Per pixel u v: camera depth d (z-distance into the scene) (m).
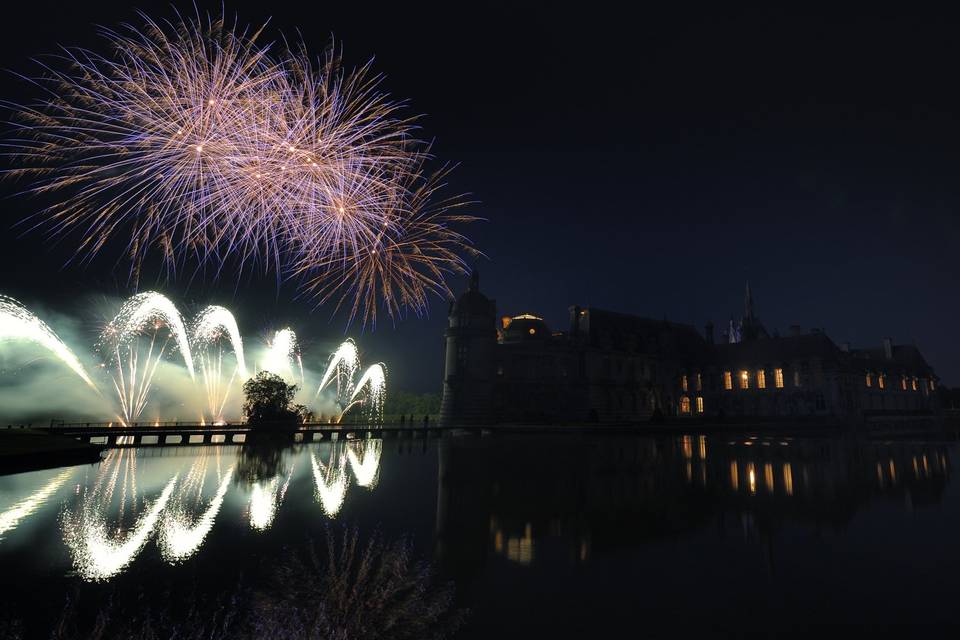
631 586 9.88
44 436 33.88
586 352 82.25
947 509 16.81
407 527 14.60
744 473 25.69
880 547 12.48
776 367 85.94
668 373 93.81
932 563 11.20
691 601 9.10
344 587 9.81
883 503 17.81
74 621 8.30
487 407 72.00
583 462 30.70
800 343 85.19
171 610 8.73
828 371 80.25
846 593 9.47
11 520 15.41
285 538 13.42
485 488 21.17
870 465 29.12
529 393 76.50
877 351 106.50
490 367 73.50
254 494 19.92
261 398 53.56
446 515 16.08
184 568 10.95
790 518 15.64
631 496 19.28
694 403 94.00
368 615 8.51
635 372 88.69
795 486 21.47
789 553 12.02
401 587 9.83
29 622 8.25
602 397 81.62
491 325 74.69
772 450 39.28
